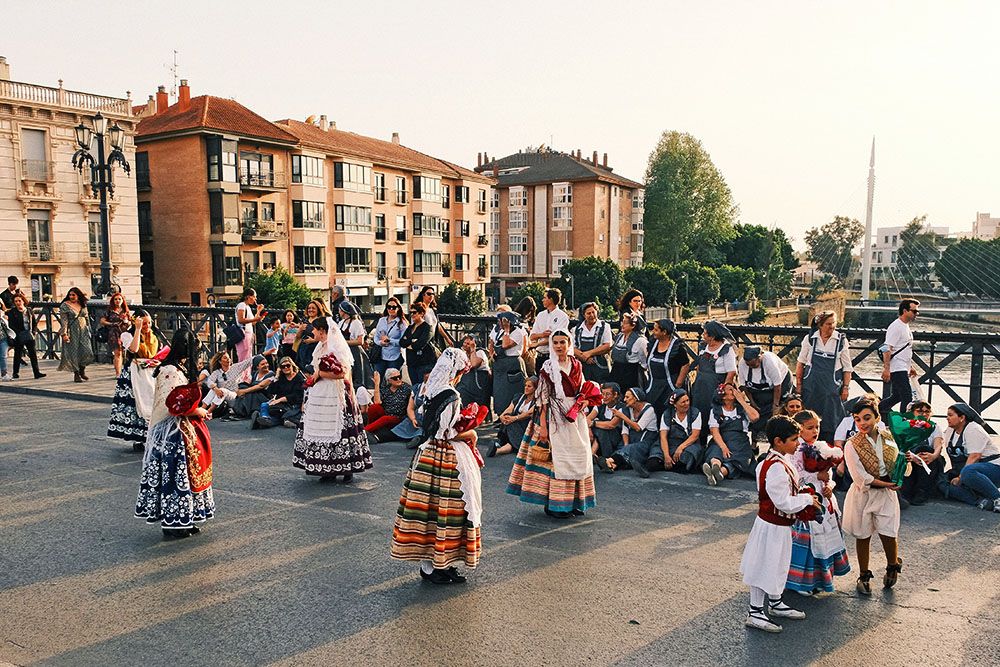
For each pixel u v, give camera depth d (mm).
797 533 5113
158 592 5438
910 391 9227
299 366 11875
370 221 58156
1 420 11617
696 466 8641
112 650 4586
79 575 5750
